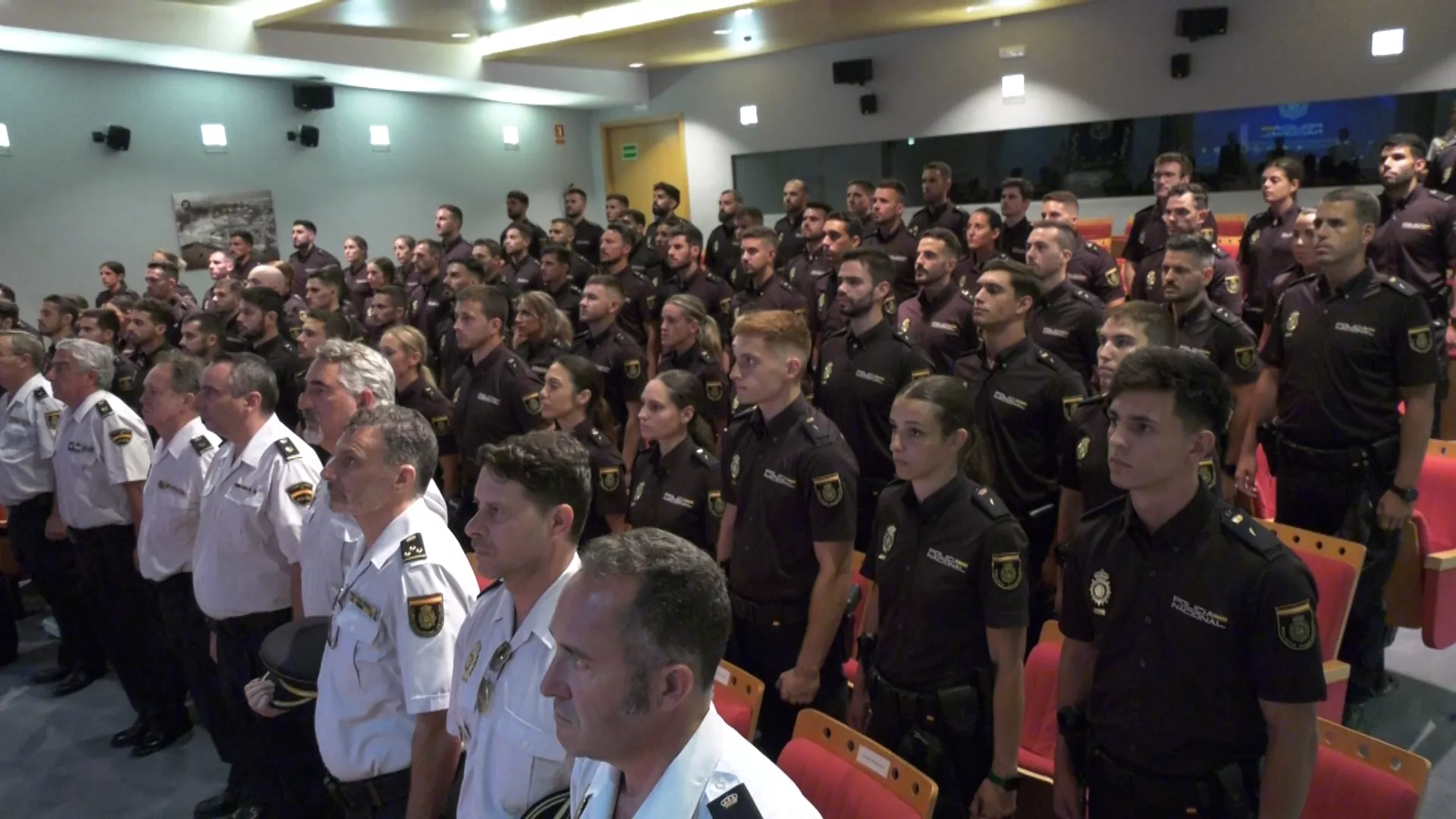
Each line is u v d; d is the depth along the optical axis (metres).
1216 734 1.55
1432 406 2.75
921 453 2.00
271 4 7.25
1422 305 2.72
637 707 1.04
